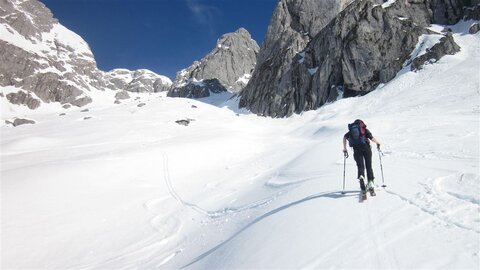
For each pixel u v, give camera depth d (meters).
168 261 11.30
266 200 12.95
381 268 4.91
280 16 105.50
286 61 84.56
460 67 49.44
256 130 60.47
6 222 15.52
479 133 17.80
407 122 28.78
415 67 55.91
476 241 5.14
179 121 59.12
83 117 68.50
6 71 136.25
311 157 18.67
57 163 25.78
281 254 6.30
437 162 11.59
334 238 6.23
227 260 7.40
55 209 17.38
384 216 6.72
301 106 73.31
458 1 65.12
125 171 24.55
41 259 13.28
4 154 40.53
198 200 18.92
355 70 63.72
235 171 25.48
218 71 160.75
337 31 71.31
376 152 16.20
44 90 140.38
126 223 16.69
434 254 5.00
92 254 13.55
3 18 161.00
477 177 8.21
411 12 67.12
